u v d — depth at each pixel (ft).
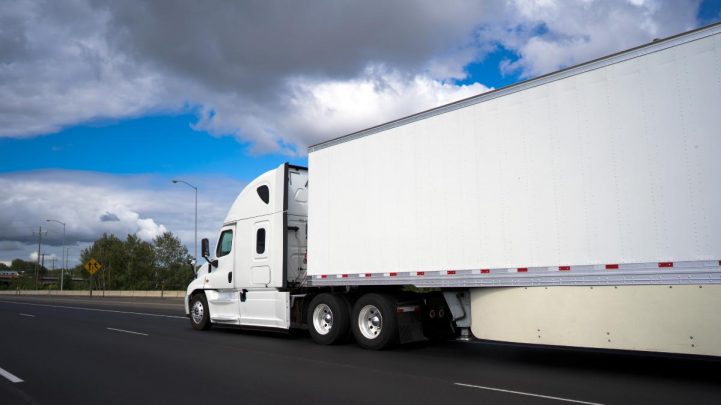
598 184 24.27
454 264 29.53
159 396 22.62
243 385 24.50
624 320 23.47
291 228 41.88
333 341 36.96
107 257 235.40
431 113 31.50
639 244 22.91
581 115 25.04
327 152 38.01
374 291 35.81
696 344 21.63
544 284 25.84
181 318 65.62
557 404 20.21
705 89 21.54
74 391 23.79
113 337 44.21
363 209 34.88
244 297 44.52
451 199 29.99
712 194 21.13
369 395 22.20
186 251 248.73
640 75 23.32
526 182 26.81
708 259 21.09
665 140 22.47
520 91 27.43
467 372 27.02
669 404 20.04
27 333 48.14
